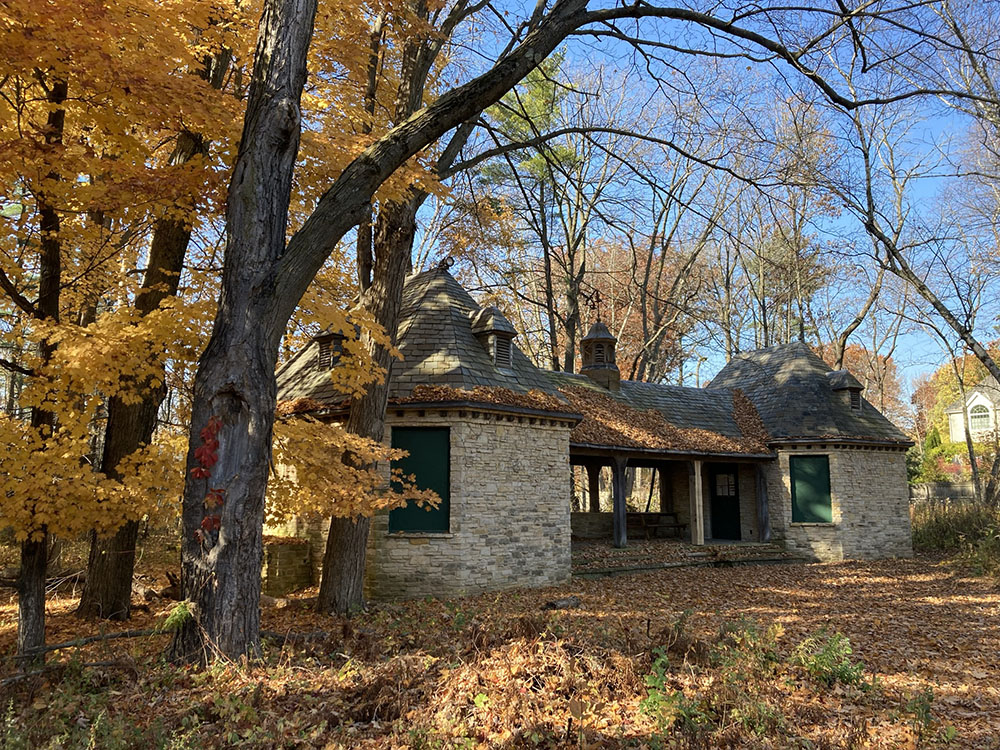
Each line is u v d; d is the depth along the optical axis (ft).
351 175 24.06
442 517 45.91
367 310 40.57
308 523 50.88
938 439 148.77
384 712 18.47
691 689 20.71
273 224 23.12
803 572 59.77
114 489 23.03
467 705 18.45
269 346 22.71
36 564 24.21
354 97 36.11
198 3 24.98
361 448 31.58
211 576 21.17
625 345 133.18
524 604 41.16
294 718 17.40
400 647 24.66
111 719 16.84
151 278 35.73
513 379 51.72
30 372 26.05
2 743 14.78
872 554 70.08
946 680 24.79
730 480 76.79
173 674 20.08
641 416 69.26
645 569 59.31
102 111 24.20
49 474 21.95
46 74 23.56
